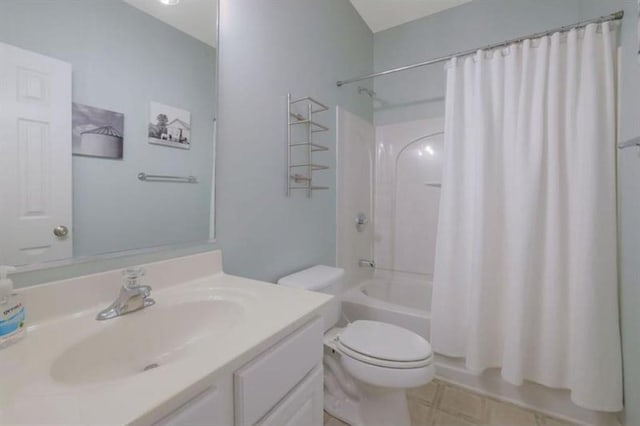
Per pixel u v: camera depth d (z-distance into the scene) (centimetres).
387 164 253
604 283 132
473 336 156
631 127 123
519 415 150
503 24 209
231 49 124
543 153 146
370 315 191
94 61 82
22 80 69
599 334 132
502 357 158
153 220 98
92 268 83
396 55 250
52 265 75
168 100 101
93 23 82
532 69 151
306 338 81
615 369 131
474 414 150
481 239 155
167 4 101
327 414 149
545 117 147
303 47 168
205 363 55
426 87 238
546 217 147
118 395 46
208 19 114
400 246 248
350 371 126
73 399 45
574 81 142
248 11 132
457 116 169
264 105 141
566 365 143
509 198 157
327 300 89
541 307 149
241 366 62
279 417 71
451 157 169
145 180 95
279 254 153
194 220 111
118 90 88
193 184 110
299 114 165
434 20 234
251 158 134
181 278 103
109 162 86
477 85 161
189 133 108
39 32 72
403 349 124
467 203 167
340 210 208
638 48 112
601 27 137
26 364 56
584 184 135
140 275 84
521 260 146
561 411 149
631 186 123
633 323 122
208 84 115
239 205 129
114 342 74
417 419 147
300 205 168
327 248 194
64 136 77
